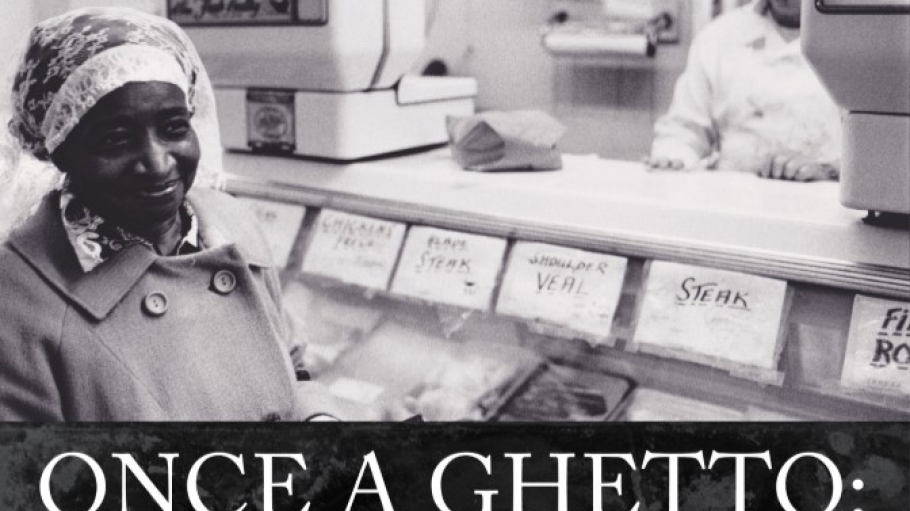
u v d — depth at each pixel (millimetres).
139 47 767
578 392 974
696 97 2027
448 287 1098
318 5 1234
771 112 1914
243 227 962
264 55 1307
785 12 1927
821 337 896
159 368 821
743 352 913
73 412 795
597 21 2240
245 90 1380
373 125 1344
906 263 882
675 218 1014
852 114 925
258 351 874
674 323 955
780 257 931
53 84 754
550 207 1102
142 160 777
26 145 809
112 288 810
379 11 1276
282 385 884
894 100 886
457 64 2055
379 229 1186
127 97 755
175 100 782
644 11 2234
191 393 831
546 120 1303
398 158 1390
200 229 909
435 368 1054
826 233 929
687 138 2025
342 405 1036
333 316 1154
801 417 877
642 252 1000
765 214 978
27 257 800
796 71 1902
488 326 1065
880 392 849
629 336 978
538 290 1043
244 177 1357
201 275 863
